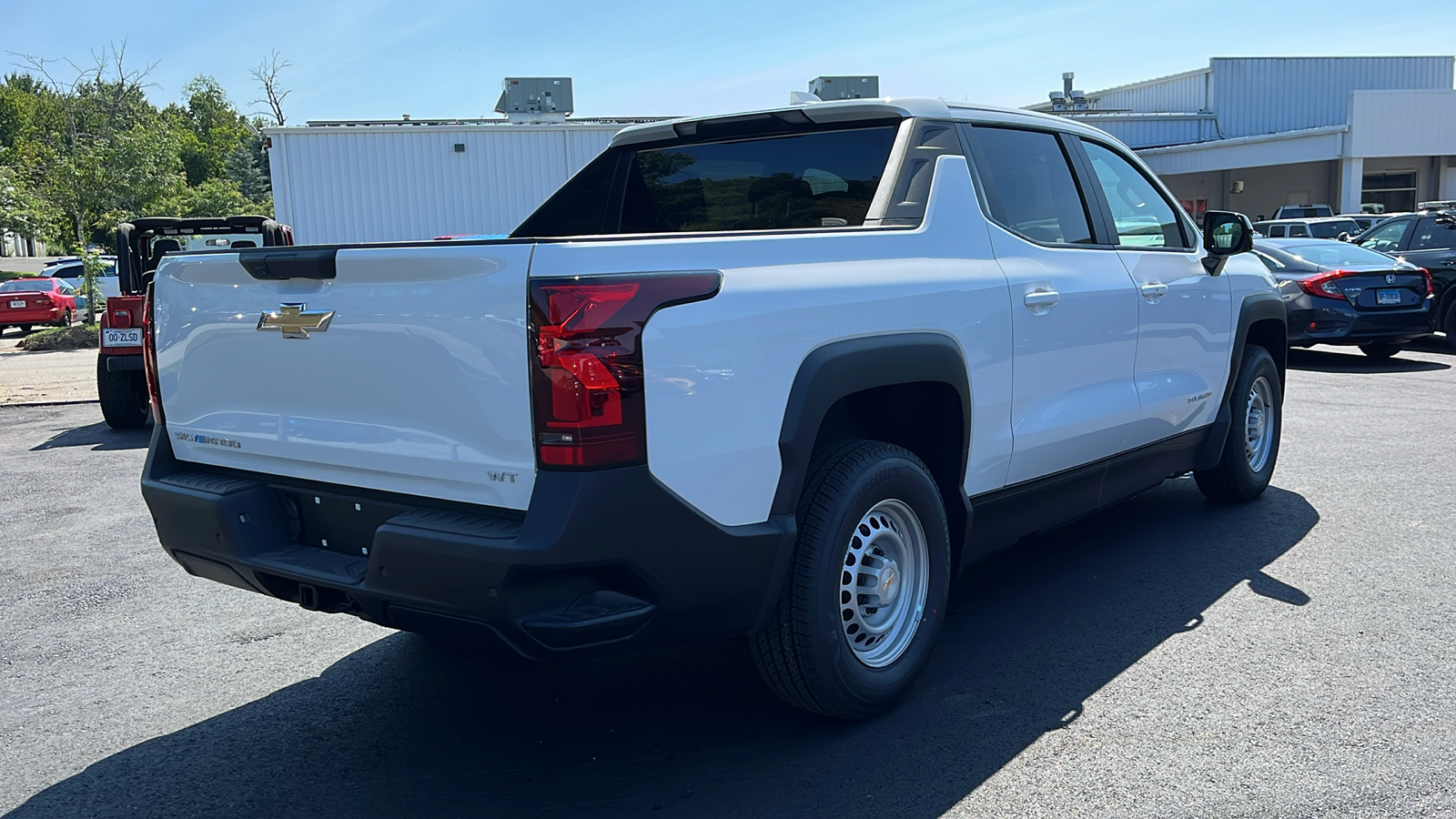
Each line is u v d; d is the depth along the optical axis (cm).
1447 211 1399
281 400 317
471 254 268
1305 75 3731
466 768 322
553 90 2438
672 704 363
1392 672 365
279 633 447
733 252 295
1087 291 421
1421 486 626
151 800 308
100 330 978
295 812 299
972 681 371
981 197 394
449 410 277
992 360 371
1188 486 651
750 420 289
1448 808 278
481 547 262
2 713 372
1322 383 1087
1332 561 490
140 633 449
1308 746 313
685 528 277
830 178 416
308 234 2309
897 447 344
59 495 726
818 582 310
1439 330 1359
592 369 258
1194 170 3269
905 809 288
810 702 323
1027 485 405
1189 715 337
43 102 8350
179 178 3228
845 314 315
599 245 267
